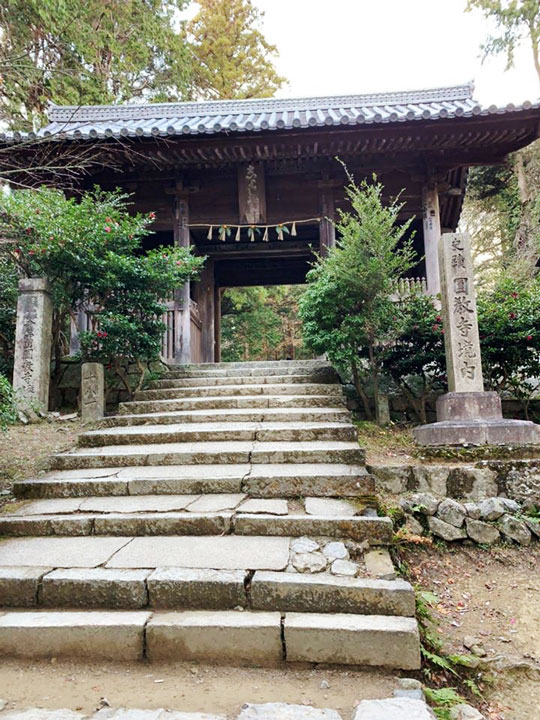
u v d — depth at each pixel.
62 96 10.83
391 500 3.97
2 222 6.48
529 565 3.59
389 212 6.02
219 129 7.57
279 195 9.09
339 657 2.18
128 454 4.35
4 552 2.97
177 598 2.50
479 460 4.23
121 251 6.57
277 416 5.32
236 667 2.20
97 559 2.82
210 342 10.82
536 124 7.52
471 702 2.28
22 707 1.90
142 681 2.10
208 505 3.45
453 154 8.46
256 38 17.17
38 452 5.05
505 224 16.25
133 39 12.02
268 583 2.47
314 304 5.91
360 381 6.63
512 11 13.36
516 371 5.94
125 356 6.81
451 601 3.20
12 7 8.45
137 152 7.79
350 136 7.80
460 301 4.93
